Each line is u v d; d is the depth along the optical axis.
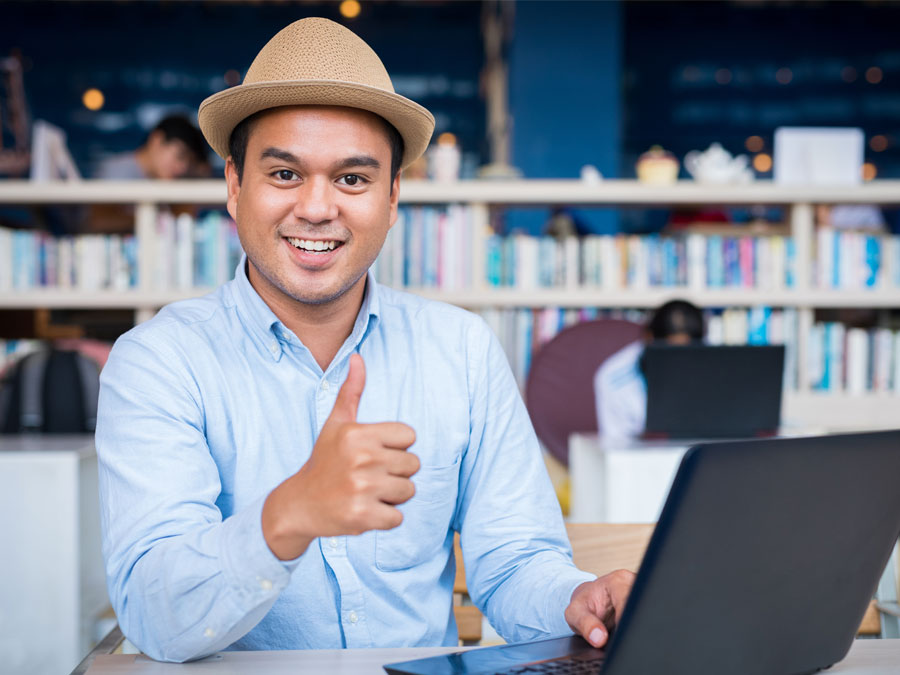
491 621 1.04
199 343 1.02
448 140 6.22
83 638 2.33
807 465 0.66
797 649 0.74
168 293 3.50
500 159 5.90
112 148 6.21
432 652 0.83
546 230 3.84
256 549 0.73
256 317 1.04
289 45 0.97
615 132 5.00
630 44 6.29
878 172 6.32
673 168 3.70
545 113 4.99
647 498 2.36
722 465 0.62
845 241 3.70
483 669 0.75
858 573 0.74
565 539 1.09
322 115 0.94
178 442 0.93
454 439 1.09
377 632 1.01
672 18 6.27
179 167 3.60
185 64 6.22
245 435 1.02
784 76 6.30
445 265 3.56
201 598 0.75
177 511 0.88
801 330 3.66
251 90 0.92
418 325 1.13
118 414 0.95
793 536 0.68
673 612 0.65
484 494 1.10
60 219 3.77
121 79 6.20
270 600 0.75
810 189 3.62
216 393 1.01
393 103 0.95
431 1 6.21
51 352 2.99
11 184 3.45
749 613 0.69
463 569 1.22
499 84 5.95
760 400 2.55
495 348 1.15
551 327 3.63
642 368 2.59
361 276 0.99
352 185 0.97
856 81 6.30
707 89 6.30
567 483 3.31
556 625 0.91
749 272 3.67
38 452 2.30
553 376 3.39
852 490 0.70
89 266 3.50
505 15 5.55
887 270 3.69
